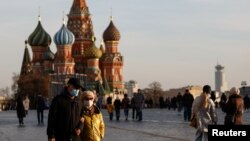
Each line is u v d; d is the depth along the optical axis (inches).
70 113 714.8
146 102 6013.8
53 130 716.7
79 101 727.7
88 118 737.0
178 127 1829.5
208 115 1010.7
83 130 734.5
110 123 2209.6
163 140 1330.0
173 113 3457.2
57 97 721.0
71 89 721.0
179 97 3334.2
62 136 714.8
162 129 1732.3
